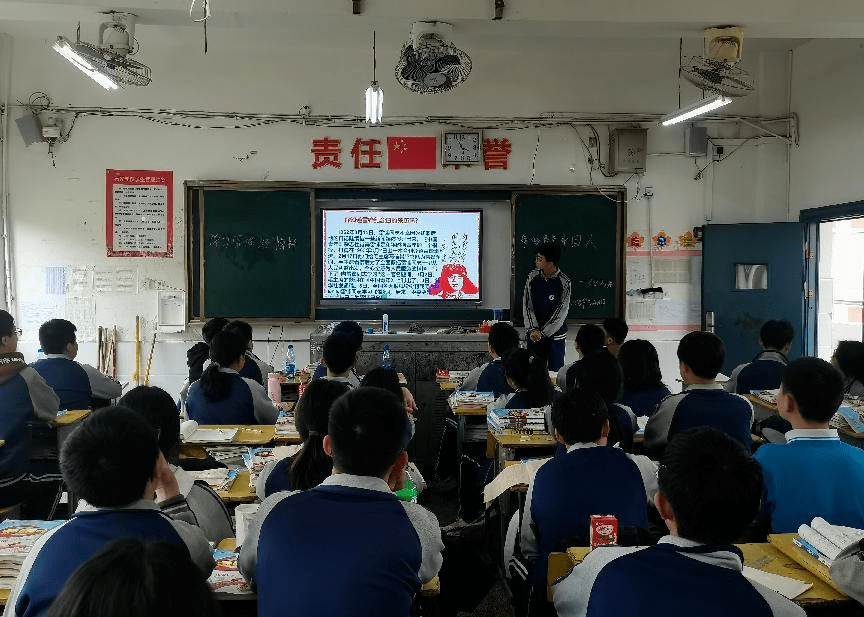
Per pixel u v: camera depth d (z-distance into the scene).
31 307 6.32
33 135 6.18
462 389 4.58
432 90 4.70
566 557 1.93
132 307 6.40
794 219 6.50
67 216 6.31
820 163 6.11
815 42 6.15
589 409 2.25
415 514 1.53
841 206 5.82
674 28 4.61
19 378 3.46
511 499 2.87
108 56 4.30
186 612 0.70
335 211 6.45
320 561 1.40
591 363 2.96
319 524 1.44
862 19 4.46
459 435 4.16
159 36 6.07
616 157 6.43
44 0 4.14
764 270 6.46
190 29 5.89
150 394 1.98
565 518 2.17
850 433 3.63
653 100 6.54
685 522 1.25
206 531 2.03
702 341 3.10
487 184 6.45
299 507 1.47
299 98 6.39
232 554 1.92
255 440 3.13
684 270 6.66
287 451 2.84
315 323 6.46
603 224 6.56
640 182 6.59
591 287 6.57
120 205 6.34
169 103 6.33
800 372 2.10
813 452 2.06
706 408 3.03
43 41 6.21
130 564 0.72
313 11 4.33
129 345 6.40
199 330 6.46
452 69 4.52
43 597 1.29
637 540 1.96
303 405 2.01
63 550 1.31
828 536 1.85
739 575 1.23
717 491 1.22
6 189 6.25
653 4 4.46
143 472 1.38
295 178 6.43
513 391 4.00
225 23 4.52
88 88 6.27
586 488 2.18
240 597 1.66
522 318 6.50
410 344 5.92
